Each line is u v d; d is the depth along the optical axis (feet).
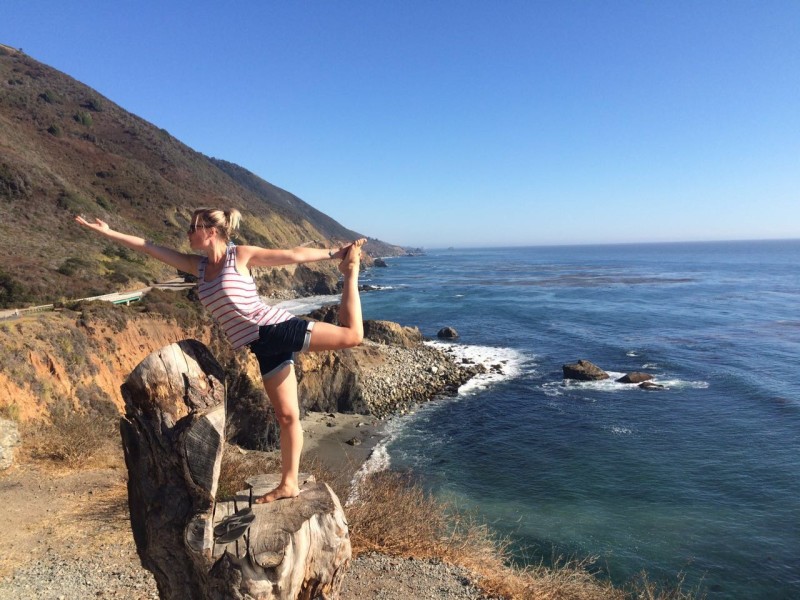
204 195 248.11
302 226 361.51
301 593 10.40
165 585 10.04
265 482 12.25
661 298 219.41
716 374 98.89
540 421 77.30
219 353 69.67
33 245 116.98
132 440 9.72
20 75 253.85
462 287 281.95
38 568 22.13
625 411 80.02
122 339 73.26
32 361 55.98
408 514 29.09
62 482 31.17
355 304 10.48
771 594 39.09
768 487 55.01
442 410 84.38
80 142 216.95
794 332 139.85
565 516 50.29
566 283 299.17
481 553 28.60
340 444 71.00
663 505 52.08
